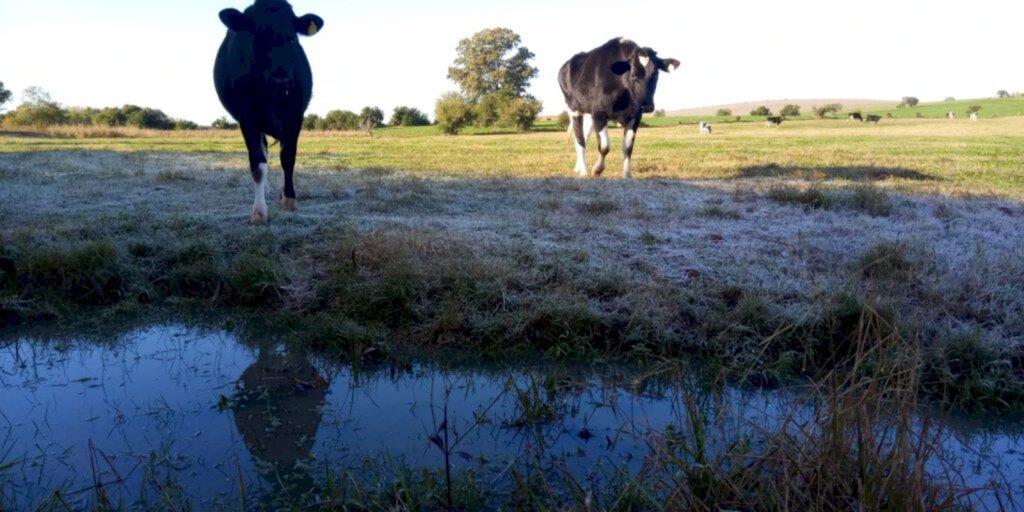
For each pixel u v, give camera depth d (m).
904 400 2.74
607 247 6.21
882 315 4.58
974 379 4.18
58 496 2.86
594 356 4.78
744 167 13.31
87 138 32.75
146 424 3.82
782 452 2.71
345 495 3.07
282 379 4.47
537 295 5.30
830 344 4.54
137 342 5.08
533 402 4.00
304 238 6.52
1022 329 4.64
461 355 4.84
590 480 3.19
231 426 3.81
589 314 4.93
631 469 3.30
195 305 5.72
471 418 3.92
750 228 6.91
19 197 8.47
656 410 4.02
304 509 2.99
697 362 4.70
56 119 52.50
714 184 10.30
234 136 36.41
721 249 6.14
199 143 25.36
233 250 6.32
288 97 7.01
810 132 39.66
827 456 2.67
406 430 3.77
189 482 3.22
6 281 5.77
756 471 2.83
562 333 4.91
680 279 5.47
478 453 3.50
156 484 3.18
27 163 12.93
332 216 7.28
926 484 2.60
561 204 8.32
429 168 13.34
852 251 6.02
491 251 5.98
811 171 12.41
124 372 4.56
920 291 5.18
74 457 3.44
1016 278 5.36
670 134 38.62
